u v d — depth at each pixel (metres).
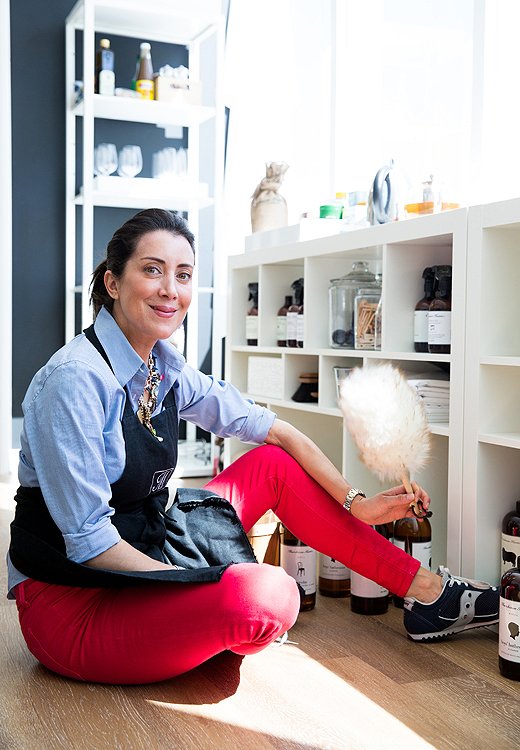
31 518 1.67
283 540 2.26
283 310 3.29
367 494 2.66
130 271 1.66
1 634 2.02
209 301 4.85
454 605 1.99
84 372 1.59
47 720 1.57
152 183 4.27
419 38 3.18
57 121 4.57
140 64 4.29
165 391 1.79
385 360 2.57
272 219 3.45
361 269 2.85
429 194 2.58
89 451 1.58
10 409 4.41
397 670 1.84
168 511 1.93
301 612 2.24
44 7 4.51
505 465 2.18
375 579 2.01
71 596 1.68
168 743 1.49
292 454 2.05
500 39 2.69
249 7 4.41
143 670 1.67
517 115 2.64
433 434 2.32
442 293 2.42
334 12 3.63
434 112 3.10
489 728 1.56
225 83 4.62
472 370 2.16
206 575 1.57
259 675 1.80
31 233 4.56
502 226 2.09
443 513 2.50
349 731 1.54
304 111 3.99
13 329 4.56
